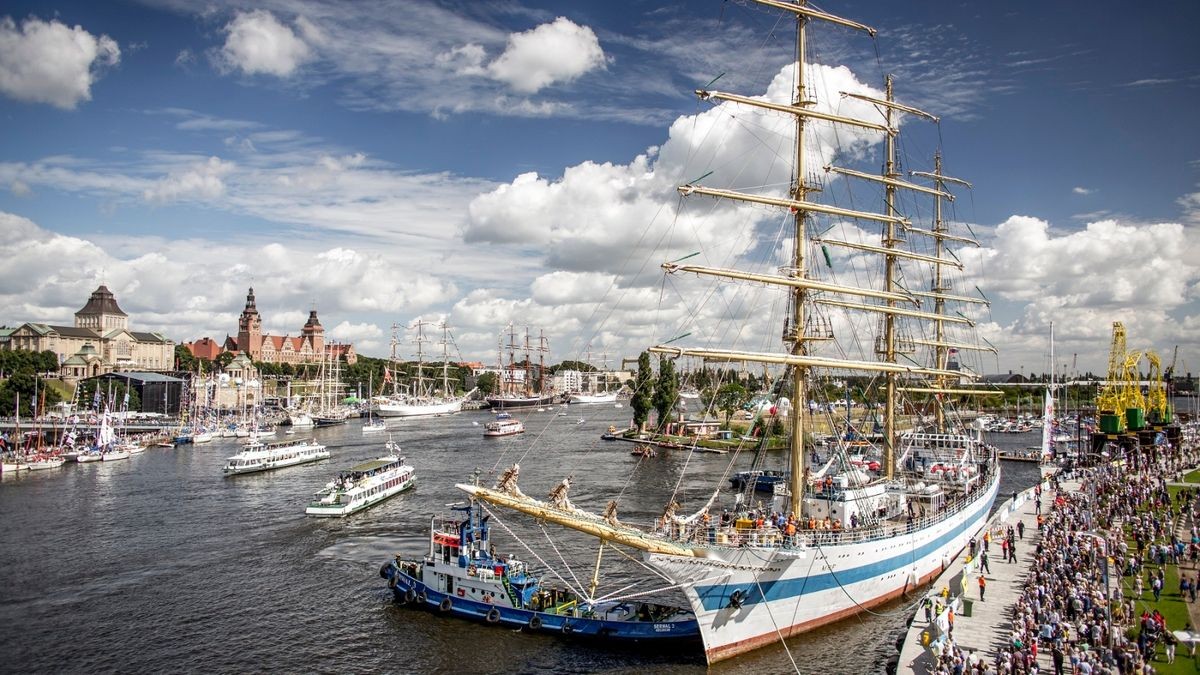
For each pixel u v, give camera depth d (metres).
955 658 42.00
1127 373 153.88
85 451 168.50
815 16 64.88
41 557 82.88
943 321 115.06
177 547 87.00
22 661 55.41
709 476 136.50
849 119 67.69
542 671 52.31
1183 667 42.28
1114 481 100.25
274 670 53.59
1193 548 61.97
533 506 57.22
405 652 56.12
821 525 57.09
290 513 106.31
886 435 90.31
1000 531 75.75
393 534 92.62
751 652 52.88
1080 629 45.16
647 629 55.28
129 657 56.06
